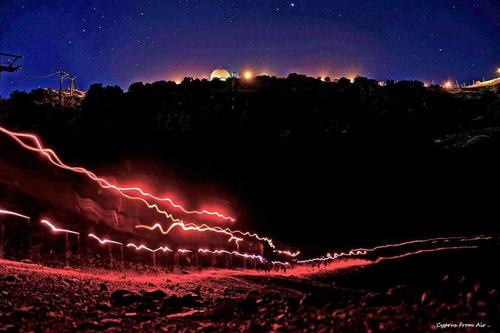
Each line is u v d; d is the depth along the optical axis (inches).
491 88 2652.6
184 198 1419.8
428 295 214.1
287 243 1614.2
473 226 1696.6
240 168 1814.7
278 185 1813.5
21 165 671.1
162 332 215.9
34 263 495.5
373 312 194.9
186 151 1766.7
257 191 1763.0
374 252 1560.0
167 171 1593.3
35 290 300.7
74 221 679.7
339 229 1733.5
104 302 302.4
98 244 682.8
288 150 1966.0
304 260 1514.5
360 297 285.3
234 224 1507.1
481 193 1850.4
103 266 589.6
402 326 155.6
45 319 228.4
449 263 817.5
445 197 1846.7
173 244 919.0
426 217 1802.4
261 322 215.3
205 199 1503.4
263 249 1419.8
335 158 1985.7
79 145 1473.9
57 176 720.3
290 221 1718.8
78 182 762.2
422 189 1897.1
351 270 915.4
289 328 189.0
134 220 861.8
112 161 1440.7
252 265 1156.5
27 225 592.7
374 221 1793.8
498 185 1873.8
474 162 1950.1
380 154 2031.3
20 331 198.2
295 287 597.0
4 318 218.8
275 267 1232.2
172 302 304.7
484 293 200.5
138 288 405.4
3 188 615.5
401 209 1836.9
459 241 1385.3
